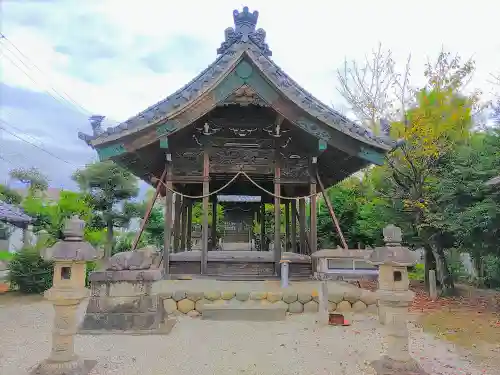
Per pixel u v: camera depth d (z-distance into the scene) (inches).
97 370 225.3
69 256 209.5
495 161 418.6
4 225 1128.8
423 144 577.6
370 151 462.3
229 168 498.3
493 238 436.8
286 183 499.5
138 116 445.7
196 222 1214.9
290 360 245.1
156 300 323.0
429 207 547.2
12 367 228.4
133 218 1124.5
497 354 263.6
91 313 313.9
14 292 576.7
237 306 365.4
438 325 355.3
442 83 655.8
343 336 301.4
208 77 449.4
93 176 1032.2
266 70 440.5
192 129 489.4
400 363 218.2
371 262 233.9
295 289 400.5
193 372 224.2
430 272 515.8
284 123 476.4
